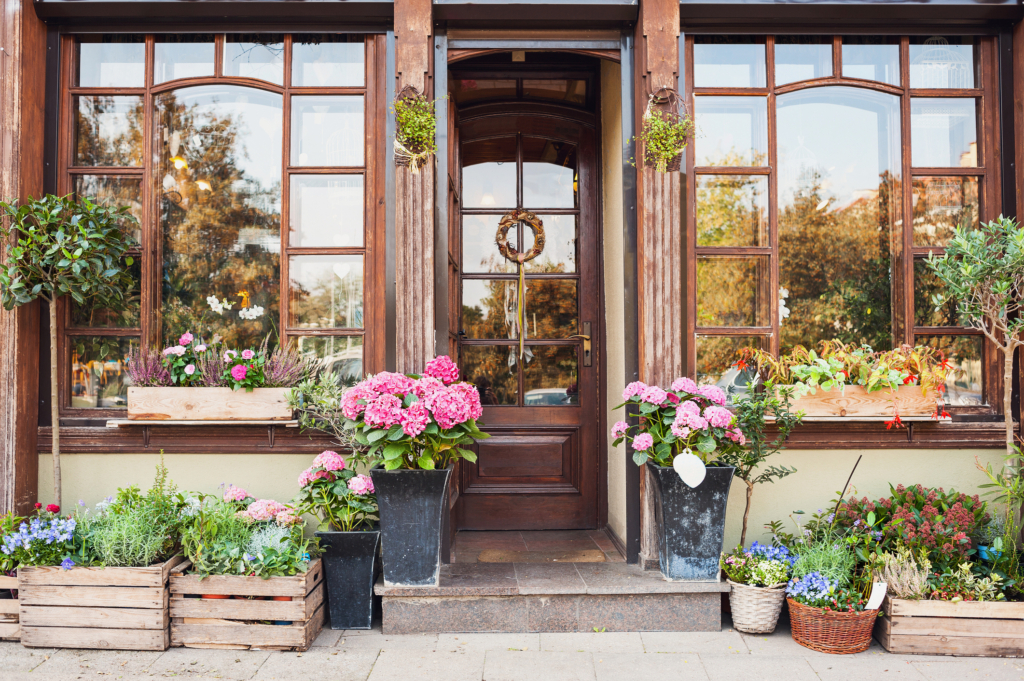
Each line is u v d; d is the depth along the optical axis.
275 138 3.22
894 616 2.57
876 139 3.29
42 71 3.10
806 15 3.09
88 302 3.15
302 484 2.82
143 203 3.17
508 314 4.01
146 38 3.19
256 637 2.57
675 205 3.03
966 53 3.29
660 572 2.89
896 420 3.01
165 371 3.03
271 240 3.21
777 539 2.99
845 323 3.25
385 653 2.55
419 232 3.01
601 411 3.95
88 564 2.61
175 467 3.09
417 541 2.69
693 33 3.16
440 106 3.11
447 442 2.71
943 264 2.87
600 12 3.06
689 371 3.12
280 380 3.02
